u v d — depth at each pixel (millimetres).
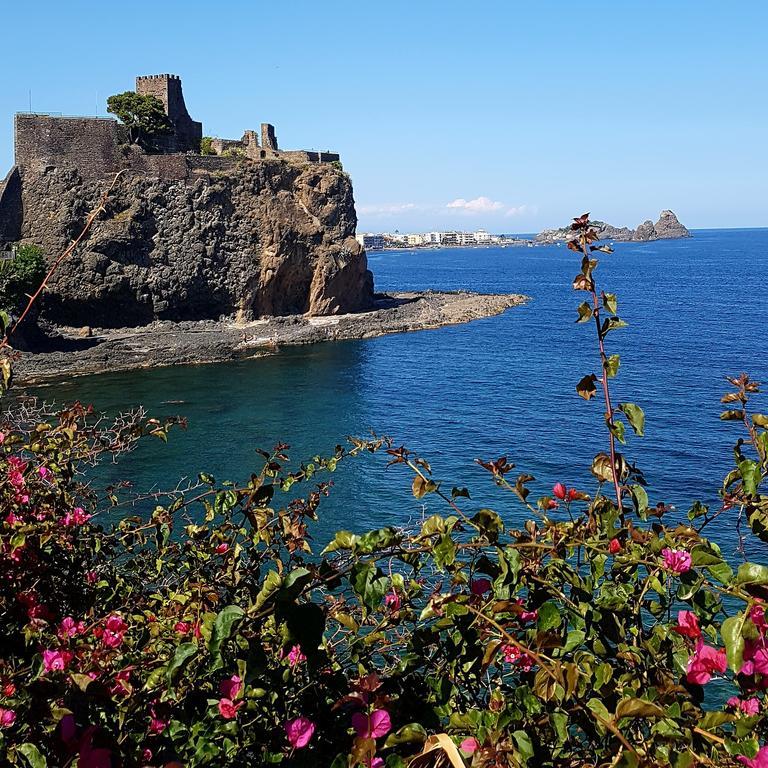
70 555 6172
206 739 3941
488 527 4203
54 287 77188
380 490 31266
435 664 4352
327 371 63094
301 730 3758
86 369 62469
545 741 3801
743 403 5066
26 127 78062
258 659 3645
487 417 45938
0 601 5316
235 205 86875
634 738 3699
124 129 82750
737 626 3324
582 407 47906
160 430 7867
